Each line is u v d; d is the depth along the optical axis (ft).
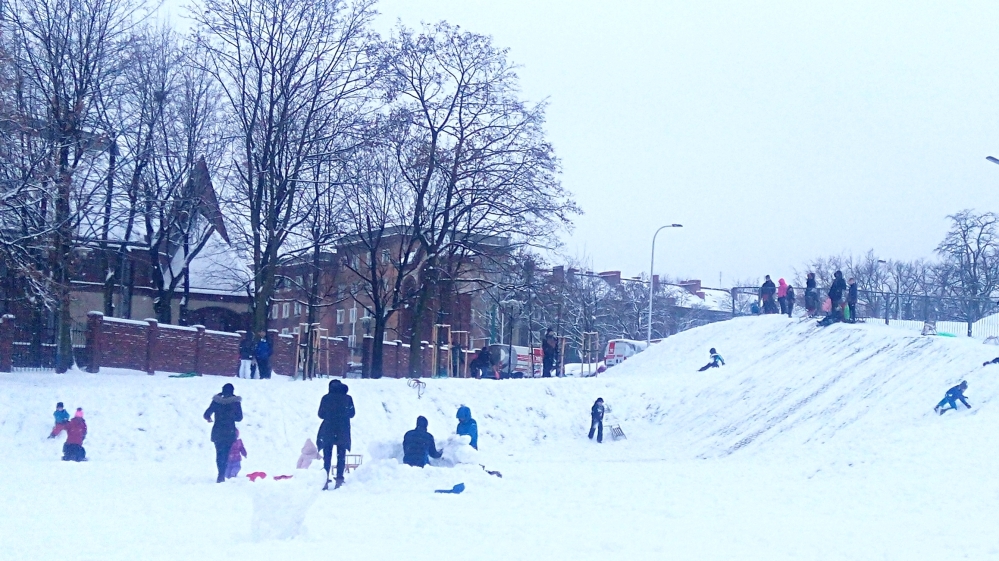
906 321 153.07
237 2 123.03
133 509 44.91
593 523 41.68
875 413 96.27
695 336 167.73
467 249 138.21
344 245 148.15
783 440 98.53
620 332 284.00
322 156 128.06
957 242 221.46
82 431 81.10
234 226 141.79
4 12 113.19
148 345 115.65
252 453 94.12
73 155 118.11
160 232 143.13
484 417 116.47
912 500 51.70
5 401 89.45
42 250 108.27
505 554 33.14
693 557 33.17
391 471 56.95
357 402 110.52
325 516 42.65
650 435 118.73
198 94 141.79
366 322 219.00
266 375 118.21
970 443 71.26
